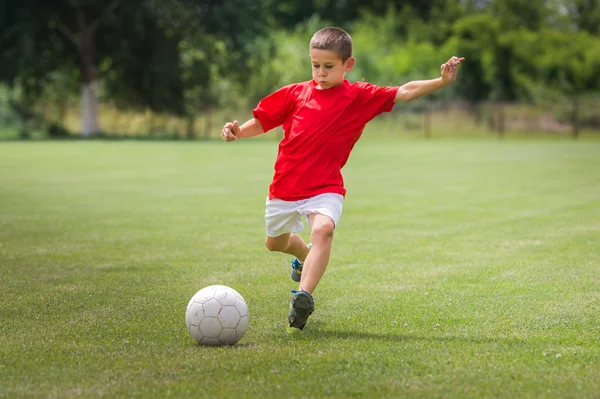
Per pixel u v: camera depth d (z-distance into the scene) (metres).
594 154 46.28
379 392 5.94
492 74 87.25
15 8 65.75
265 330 8.08
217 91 76.00
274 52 73.75
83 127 70.25
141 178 29.39
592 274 11.28
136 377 6.34
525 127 77.38
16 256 13.04
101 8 66.56
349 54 8.45
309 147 8.40
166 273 11.55
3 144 55.78
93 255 13.17
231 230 16.23
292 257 13.00
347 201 22.09
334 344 7.43
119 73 72.31
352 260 12.70
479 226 16.91
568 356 6.96
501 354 7.03
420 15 102.88
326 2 104.19
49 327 8.19
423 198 22.91
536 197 23.20
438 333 7.90
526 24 98.94
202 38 68.44
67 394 5.93
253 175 30.94
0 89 74.44
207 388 6.03
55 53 69.31
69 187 25.75
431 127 76.00
